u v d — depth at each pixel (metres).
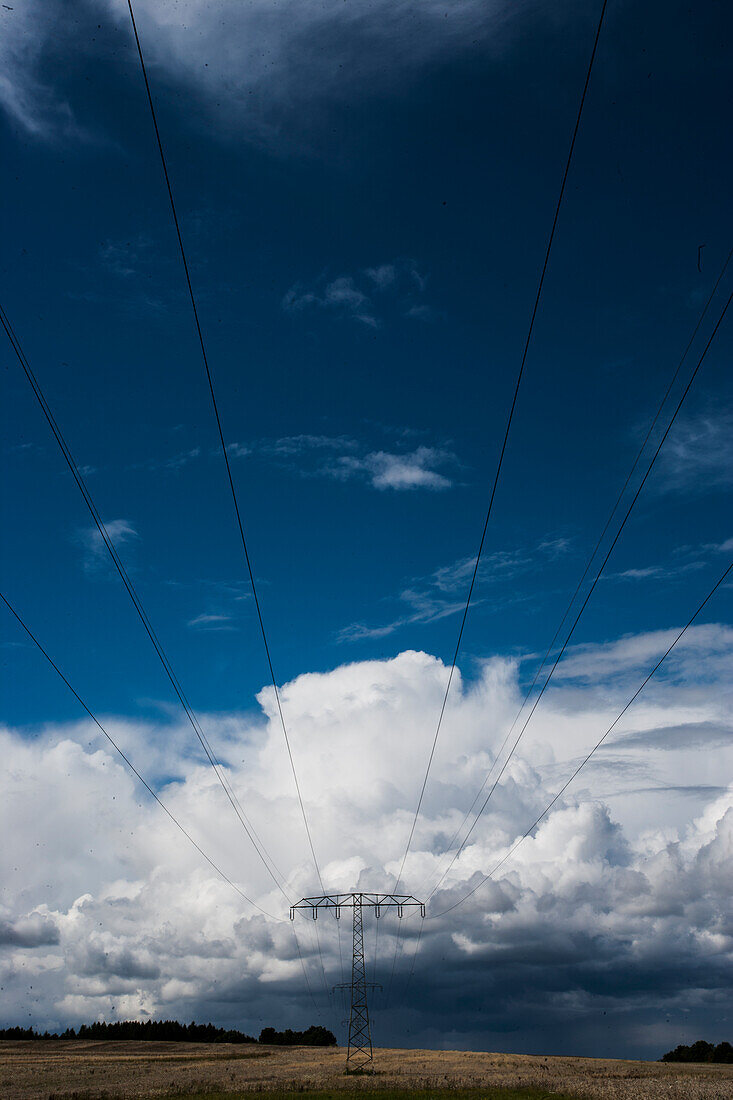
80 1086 59.16
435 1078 63.09
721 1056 135.38
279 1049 117.25
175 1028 165.62
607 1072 74.31
